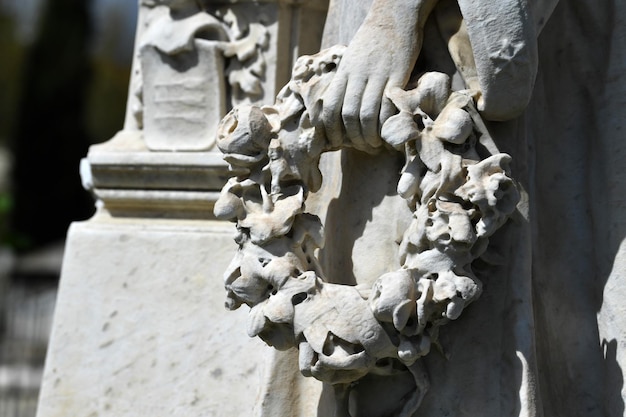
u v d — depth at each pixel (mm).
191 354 4105
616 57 3469
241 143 3244
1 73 22797
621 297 3363
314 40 4273
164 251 4195
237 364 4055
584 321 3455
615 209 3410
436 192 3096
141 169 4238
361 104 3162
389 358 3191
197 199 4207
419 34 3209
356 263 3326
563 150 3543
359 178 3355
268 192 3279
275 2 4180
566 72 3562
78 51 19188
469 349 3205
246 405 4016
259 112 3264
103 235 4277
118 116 20922
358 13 3340
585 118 3535
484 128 3184
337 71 3195
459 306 3061
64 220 19094
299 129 3238
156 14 4324
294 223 3240
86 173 4438
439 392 3209
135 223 4297
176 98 4250
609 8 3506
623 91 3445
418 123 3148
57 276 15438
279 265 3168
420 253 3119
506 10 3068
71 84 19109
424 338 3109
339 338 3074
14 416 9648
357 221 3344
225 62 4230
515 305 3203
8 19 22969
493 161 3094
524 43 3076
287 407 3475
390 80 3164
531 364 3168
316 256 3398
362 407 3258
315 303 3102
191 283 4152
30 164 18984
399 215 3271
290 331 3145
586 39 3541
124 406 4148
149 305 4180
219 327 4094
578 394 3430
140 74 4359
